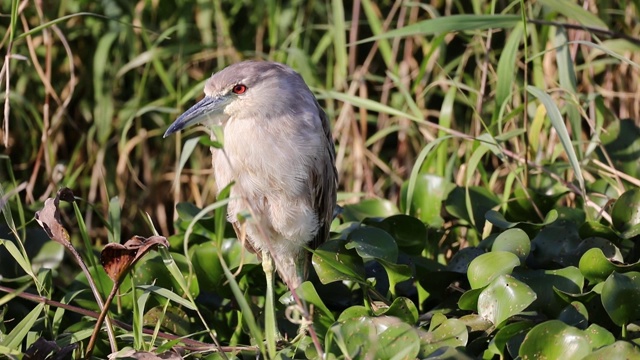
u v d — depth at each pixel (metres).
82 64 11.95
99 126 11.38
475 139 8.20
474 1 10.73
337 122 11.37
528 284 6.93
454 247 9.40
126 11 11.71
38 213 6.57
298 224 8.18
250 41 12.15
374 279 7.57
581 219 8.33
